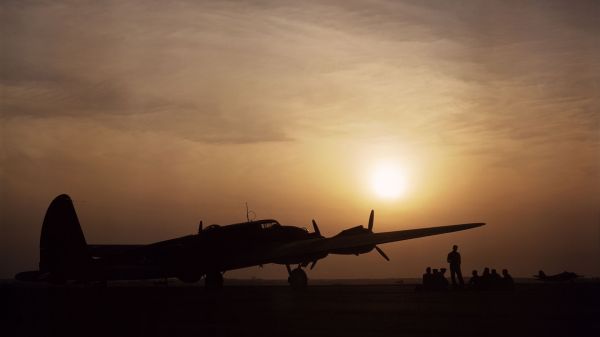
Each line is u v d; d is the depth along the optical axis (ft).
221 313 47.88
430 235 81.82
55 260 93.04
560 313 44.75
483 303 56.24
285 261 88.02
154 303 60.80
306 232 95.55
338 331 35.58
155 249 88.63
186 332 36.37
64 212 94.27
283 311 48.55
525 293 76.48
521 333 33.76
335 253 90.74
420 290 89.51
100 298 72.13
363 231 90.94
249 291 91.81
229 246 88.74
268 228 92.63
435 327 36.76
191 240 88.69
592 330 34.83
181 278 88.89
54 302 64.39
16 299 71.36
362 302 58.49
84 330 38.14
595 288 94.73
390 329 36.14
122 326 39.78
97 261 91.61
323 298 66.69
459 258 89.56
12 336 36.11
